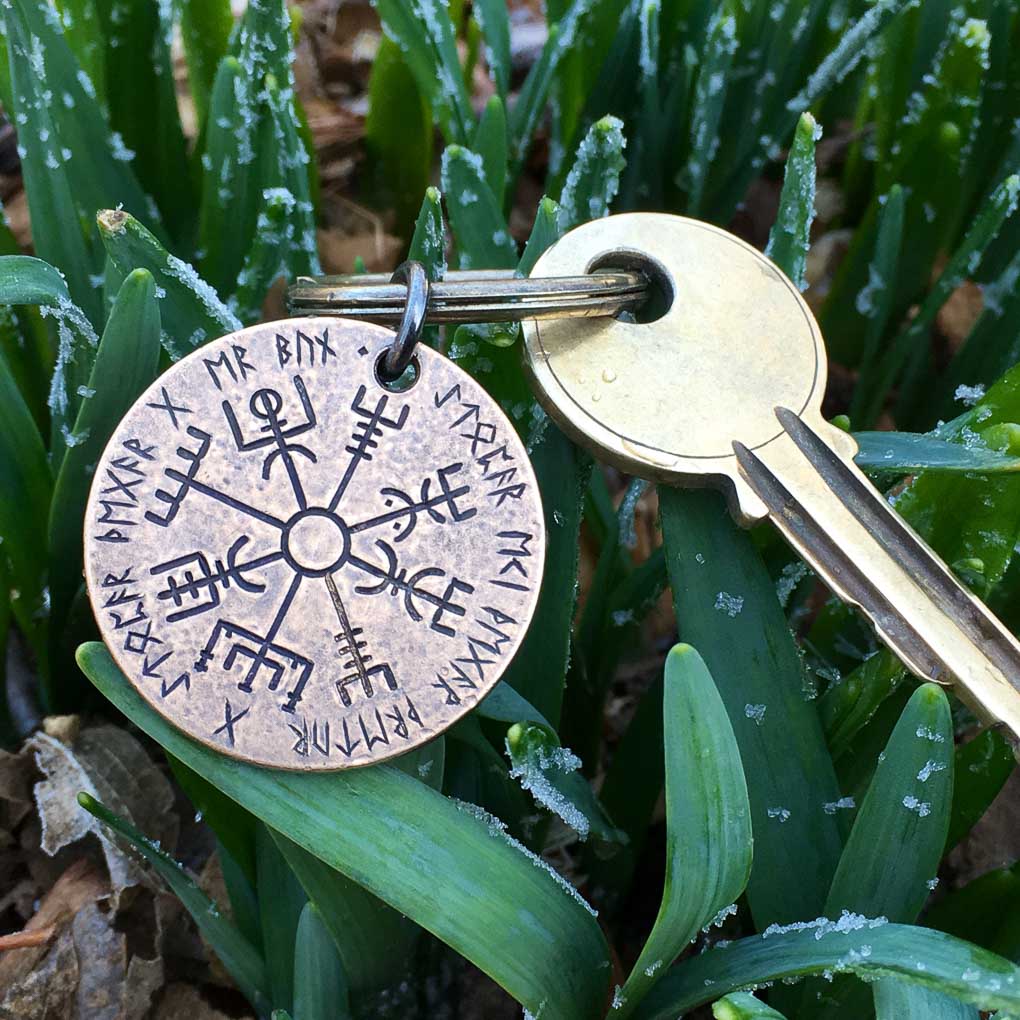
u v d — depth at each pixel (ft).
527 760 0.26
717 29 0.38
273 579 0.24
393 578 0.24
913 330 0.41
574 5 0.40
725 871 0.22
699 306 0.28
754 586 0.27
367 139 0.50
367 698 0.24
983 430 0.26
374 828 0.22
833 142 0.54
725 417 0.27
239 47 0.38
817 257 0.54
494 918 0.22
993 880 0.28
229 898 0.32
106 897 0.34
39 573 0.34
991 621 0.24
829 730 0.28
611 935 0.36
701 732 0.20
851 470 0.26
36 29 0.33
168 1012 0.33
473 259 0.33
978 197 0.47
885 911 0.25
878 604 0.25
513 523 0.25
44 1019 0.33
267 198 0.33
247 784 0.23
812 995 0.26
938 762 0.23
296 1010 0.26
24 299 0.27
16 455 0.31
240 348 0.25
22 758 0.36
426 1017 0.31
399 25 0.39
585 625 0.35
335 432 0.25
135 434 0.24
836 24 0.45
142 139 0.41
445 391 0.25
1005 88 0.44
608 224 0.29
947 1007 0.21
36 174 0.32
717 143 0.45
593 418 0.27
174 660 0.23
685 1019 0.33
